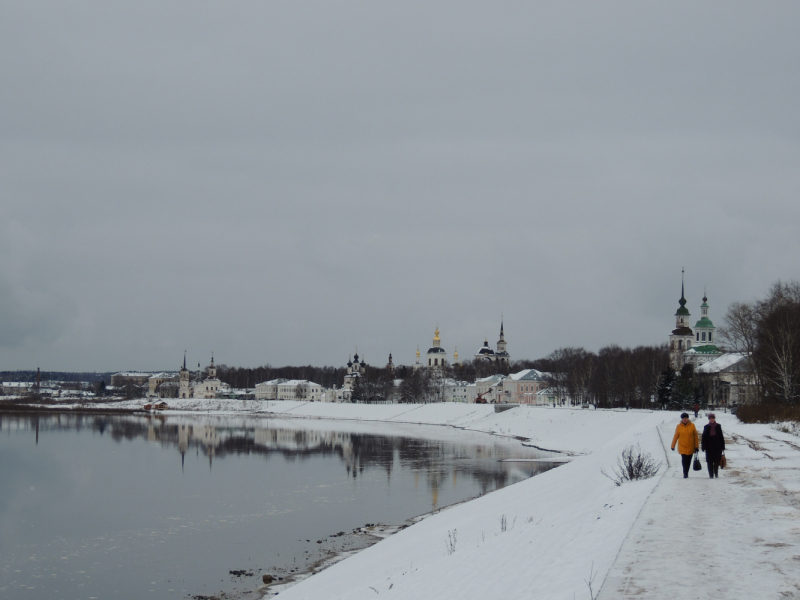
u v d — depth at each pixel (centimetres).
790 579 1941
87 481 9750
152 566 5469
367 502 7894
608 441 12825
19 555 5822
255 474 10306
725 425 8575
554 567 2488
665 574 2009
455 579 2931
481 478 9700
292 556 5650
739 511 2861
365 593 3416
